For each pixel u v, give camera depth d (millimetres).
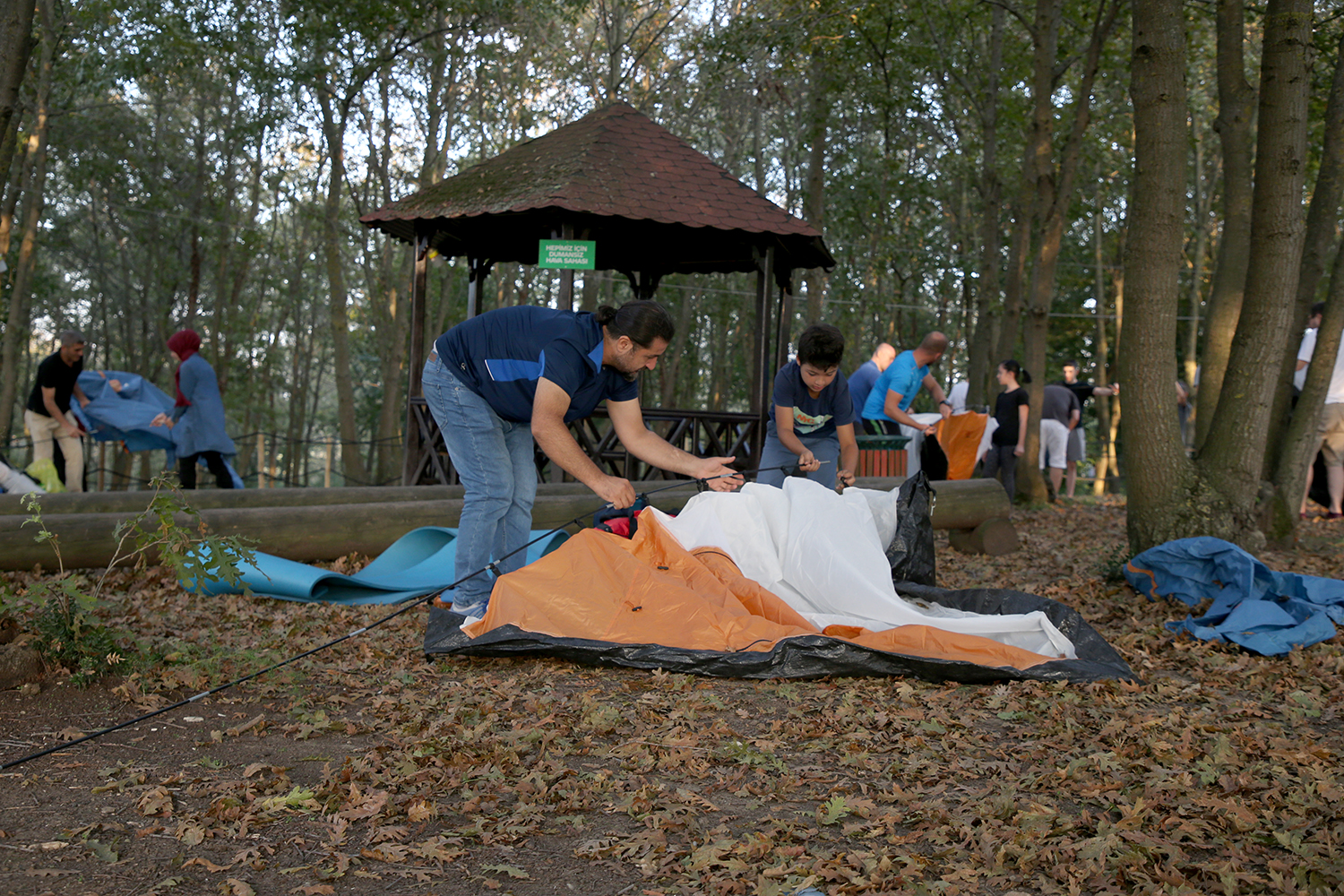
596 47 25125
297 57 18391
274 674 3945
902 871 2299
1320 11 11438
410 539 6602
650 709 3602
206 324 28734
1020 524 10711
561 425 4281
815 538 4852
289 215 31234
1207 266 30172
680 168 9141
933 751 3217
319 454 49219
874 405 9812
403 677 3975
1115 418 27875
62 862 2256
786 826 2564
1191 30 14641
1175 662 4633
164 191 25547
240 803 2598
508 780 2869
